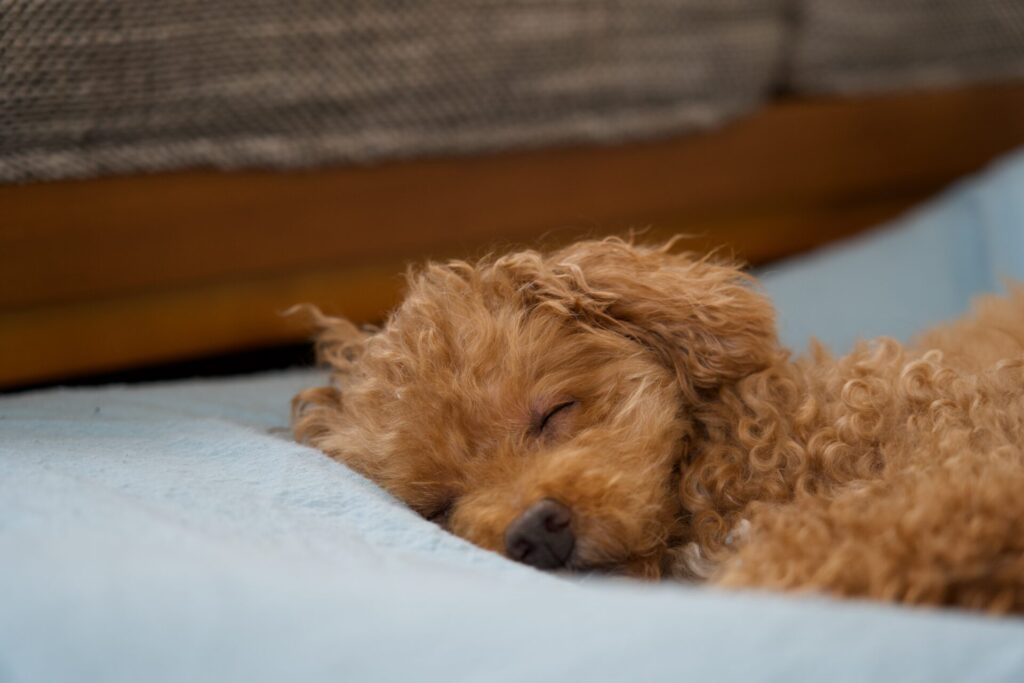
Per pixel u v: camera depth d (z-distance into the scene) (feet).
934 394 4.81
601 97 8.65
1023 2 10.36
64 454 4.40
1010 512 3.60
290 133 7.47
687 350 5.29
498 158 8.41
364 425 5.20
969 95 10.71
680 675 2.60
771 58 9.50
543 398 4.92
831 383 5.11
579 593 3.12
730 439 5.12
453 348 5.03
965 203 8.91
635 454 4.74
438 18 7.75
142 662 2.71
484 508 4.50
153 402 5.83
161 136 7.02
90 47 6.52
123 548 3.15
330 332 6.21
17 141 6.48
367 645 2.71
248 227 7.52
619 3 8.51
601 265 5.46
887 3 9.84
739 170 9.66
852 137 10.19
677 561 4.69
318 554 3.53
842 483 4.67
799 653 2.64
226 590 2.87
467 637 2.74
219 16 6.95
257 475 4.48
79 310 7.04
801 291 7.98
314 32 7.32
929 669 2.62
